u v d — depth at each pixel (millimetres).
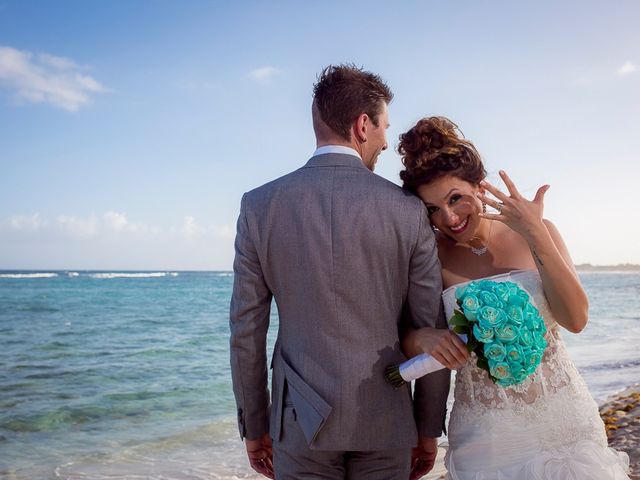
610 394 7859
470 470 2305
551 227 2410
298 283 2221
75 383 10109
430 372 2203
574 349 12977
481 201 2340
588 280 95750
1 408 8141
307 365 2213
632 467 4176
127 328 20750
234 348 2387
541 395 2246
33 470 5555
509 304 2041
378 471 2262
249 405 2453
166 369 11680
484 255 2451
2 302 35594
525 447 2227
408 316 2336
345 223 2186
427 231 2262
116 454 6039
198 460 5781
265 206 2273
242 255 2324
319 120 2332
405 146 2406
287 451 2264
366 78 2346
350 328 2189
